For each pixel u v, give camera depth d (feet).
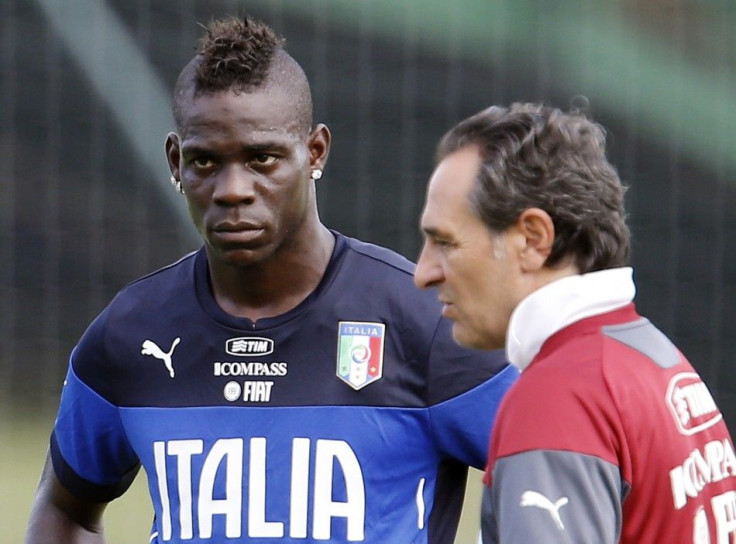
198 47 27.81
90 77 67.62
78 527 30.83
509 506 19.79
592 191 21.85
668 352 22.15
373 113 66.90
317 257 27.86
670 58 66.18
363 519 26.96
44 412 67.15
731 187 66.28
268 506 27.02
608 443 19.97
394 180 66.90
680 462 20.74
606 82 66.49
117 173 67.56
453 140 22.61
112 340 28.43
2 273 67.26
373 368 27.37
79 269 67.62
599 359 20.66
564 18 66.49
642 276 66.85
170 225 67.67
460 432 27.40
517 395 20.57
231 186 25.76
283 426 27.25
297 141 26.55
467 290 22.27
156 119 67.56
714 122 66.18
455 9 66.74
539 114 22.44
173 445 27.68
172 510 27.66
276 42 27.14
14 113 67.56
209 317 27.89
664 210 66.59
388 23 66.90
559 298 21.44
